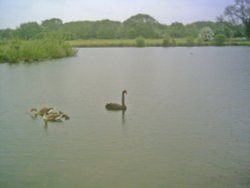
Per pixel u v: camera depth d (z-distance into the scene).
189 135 27.38
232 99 39.78
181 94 43.03
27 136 27.64
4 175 21.05
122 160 22.86
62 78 58.06
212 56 99.69
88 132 28.34
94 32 195.62
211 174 20.89
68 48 106.50
